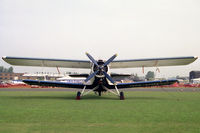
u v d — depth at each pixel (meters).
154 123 5.64
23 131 4.83
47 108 8.30
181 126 5.31
